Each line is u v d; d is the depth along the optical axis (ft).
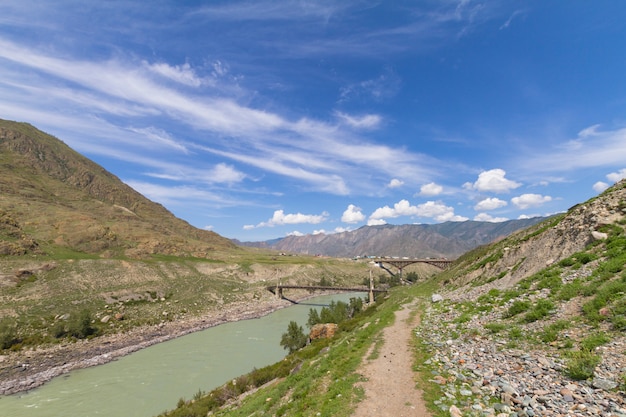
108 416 134.92
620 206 98.12
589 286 65.57
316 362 88.17
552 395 37.93
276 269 644.69
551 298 71.51
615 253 75.36
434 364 60.23
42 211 569.64
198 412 102.58
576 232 104.73
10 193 607.78
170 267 497.46
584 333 51.60
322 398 54.80
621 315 49.93
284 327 324.19
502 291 103.14
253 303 456.86
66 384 171.01
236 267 600.80
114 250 518.78
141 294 373.40
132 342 255.09
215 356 220.43
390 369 61.98
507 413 36.81
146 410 139.85
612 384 36.22
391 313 139.44
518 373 46.73
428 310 128.57
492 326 70.64
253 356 219.61
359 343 90.02
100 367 199.31
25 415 136.67
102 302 328.08
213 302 418.72
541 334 58.08
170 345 252.62
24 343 224.53
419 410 42.78
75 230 526.98
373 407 46.21
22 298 287.69
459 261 315.17
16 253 364.58
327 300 544.21
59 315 279.08
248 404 79.87
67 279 346.95
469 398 43.16
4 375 180.65
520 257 139.74
